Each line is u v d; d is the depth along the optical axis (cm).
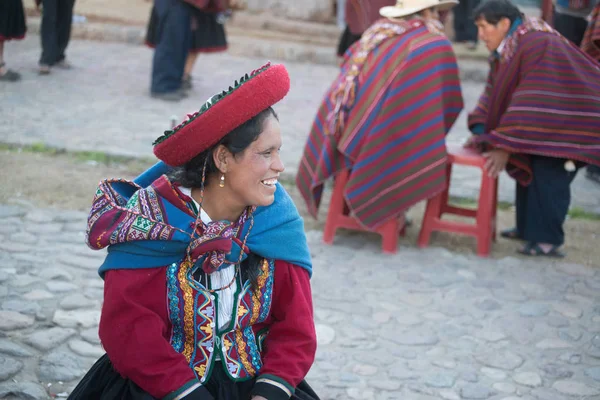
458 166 726
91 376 222
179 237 204
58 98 814
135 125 748
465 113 912
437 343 399
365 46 509
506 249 540
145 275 204
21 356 344
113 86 886
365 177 498
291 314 218
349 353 382
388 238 513
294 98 907
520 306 448
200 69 1008
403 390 353
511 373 374
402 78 489
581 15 743
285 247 217
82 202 551
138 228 203
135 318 202
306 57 1099
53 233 492
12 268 432
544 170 507
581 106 481
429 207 527
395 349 390
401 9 504
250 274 216
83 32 1103
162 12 835
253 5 1195
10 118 727
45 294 405
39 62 904
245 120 197
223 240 204
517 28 491
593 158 484
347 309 430
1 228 489
